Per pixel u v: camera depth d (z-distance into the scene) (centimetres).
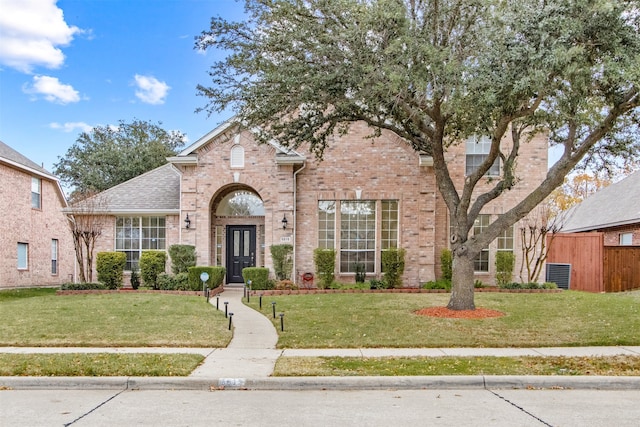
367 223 1984
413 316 1280
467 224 1351
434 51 1026
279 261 1873
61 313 1338
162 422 585
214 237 2075
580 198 4078
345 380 748
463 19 1127
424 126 1310
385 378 751
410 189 1956
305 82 1126
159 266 1900
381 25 1048
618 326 1153
